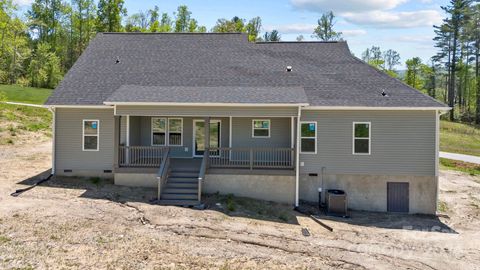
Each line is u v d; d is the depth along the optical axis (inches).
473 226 620.7
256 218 570.3
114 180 690.8
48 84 2440.9
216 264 378.9
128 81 773.3
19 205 518.6
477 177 1002.1
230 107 659.4
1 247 381.7
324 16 2768.2
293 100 653.9
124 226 467.2
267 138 746.2
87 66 817.5
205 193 675.4
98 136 727.1
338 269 391.9
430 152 685.3
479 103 2338.8
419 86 2950.3
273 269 376.5
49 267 350.0
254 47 882.1
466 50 2645.2
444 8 2623.0
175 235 450.3
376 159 695.1
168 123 780.0
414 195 692.1
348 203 703.1
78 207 531.2
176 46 890.7
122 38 917.2
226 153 763.4
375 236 538.9
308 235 506.6
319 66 809.5
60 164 729.6
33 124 1250.6
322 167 702.5
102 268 354.6
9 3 1334.9
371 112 690.8
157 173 685.9
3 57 1539.1
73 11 2721.5
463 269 424.5
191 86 754.2
